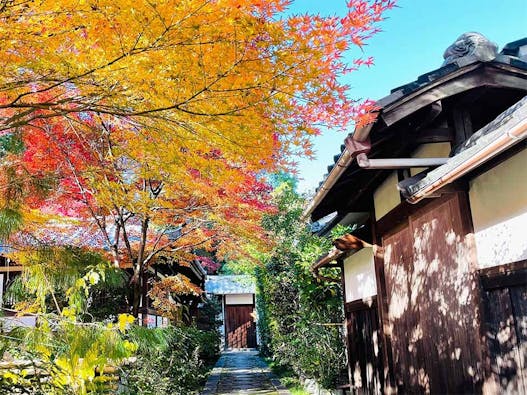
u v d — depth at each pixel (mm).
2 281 8852
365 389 7887
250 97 3074
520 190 3723
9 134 5172
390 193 6547
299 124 3314
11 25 2771
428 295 5355
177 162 4141
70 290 3863
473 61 4516
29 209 5641
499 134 3340
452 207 4734
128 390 6082
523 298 3762
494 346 4125
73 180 6648
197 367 9969
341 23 2918
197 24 2701
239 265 24969
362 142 4527
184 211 7742
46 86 3732
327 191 5934
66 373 3365
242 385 12398
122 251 8906
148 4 2602
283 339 12016
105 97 3248
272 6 2873
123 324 3281
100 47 2873
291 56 2908
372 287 7395
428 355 5371
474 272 4328
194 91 3035
